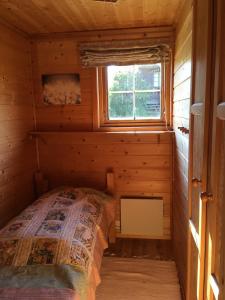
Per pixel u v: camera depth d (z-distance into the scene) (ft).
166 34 8.46
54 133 9.01
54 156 9.58
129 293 6.98
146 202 9.23
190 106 5.13
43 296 4.50
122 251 8.84
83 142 9.37
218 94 3.41
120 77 9.06
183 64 6.55
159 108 9.05
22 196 8.67
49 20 7.65
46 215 6.73
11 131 7.96
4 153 7.59
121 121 9.21
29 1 6.27
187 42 5.96
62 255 5.38
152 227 9.36
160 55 8.48
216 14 3.62
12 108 8.02
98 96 9.09
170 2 6.51
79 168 9.53
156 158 9.14
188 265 5.53
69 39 8.90
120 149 9.25
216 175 3.55
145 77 8.96
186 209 6.20
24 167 8.79
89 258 5.68
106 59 8.75
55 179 9.71
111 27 8.44
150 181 9.29
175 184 8.60
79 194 8.17
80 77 9.04
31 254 5.42
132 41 8.56
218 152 3.49
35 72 9.23
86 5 6.59
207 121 3.91
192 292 5.35
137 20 7.86
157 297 6.82
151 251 8.81
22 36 8.64
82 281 4.94
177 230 7.99
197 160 4.74
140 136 9.09
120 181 9.43
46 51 9.07
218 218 3.52
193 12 4.87
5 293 4.58
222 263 3.16
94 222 6.93
